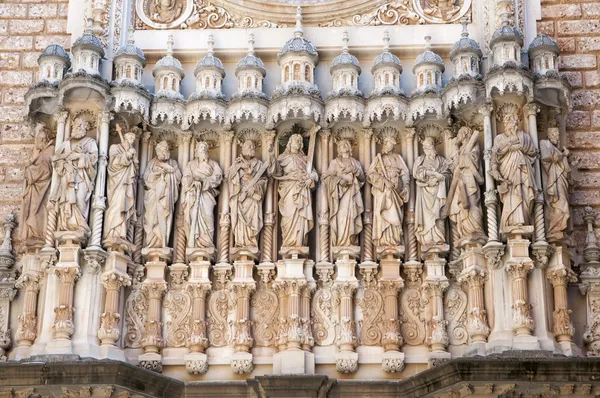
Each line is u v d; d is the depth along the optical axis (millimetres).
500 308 21781
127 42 24844
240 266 22734
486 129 22766
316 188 23234
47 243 22438
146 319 22641
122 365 20891
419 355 22125
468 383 20516
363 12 25062
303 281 22391
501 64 22797
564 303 21875
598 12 24781
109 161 23109
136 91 23328
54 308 22047
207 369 22250
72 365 20859
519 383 20594
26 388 21078
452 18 24922
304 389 21281
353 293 22562
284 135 23812
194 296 22656
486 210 22531
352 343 22172
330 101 23359
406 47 24594
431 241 22562
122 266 22609
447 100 23078
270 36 24875
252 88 23641
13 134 24453
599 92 24156
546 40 23422
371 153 23516
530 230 21906
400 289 22531
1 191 24031
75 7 25391
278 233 23172
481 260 22219
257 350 22406
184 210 23094
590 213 23141
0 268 23094
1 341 22547
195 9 25281
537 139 22891
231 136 23719
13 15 25375
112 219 22672
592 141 23781
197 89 23859
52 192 22625
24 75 24922
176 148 23953
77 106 23438
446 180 22984
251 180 23078
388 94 23250
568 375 20516
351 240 22734
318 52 24609
